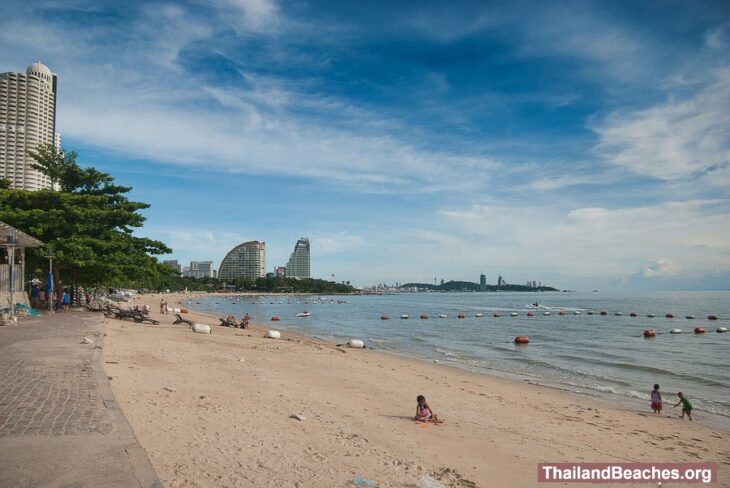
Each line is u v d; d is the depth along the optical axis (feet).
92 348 47.65
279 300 604.49
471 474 27.84
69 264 113.19
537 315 275.18
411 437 34.55
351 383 57.67
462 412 47.26
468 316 265.54
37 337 55.72
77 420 23.44
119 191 129.29
